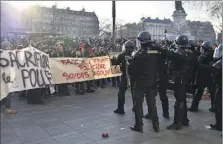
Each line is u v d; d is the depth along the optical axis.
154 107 5.53
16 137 5.29
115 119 6.45
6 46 8.27
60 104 8.09
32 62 7.64
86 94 9.73
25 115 6.87
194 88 7.16
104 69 10.38
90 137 5.25
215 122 6.16
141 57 5.38
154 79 5.51
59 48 10.21
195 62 6.54
